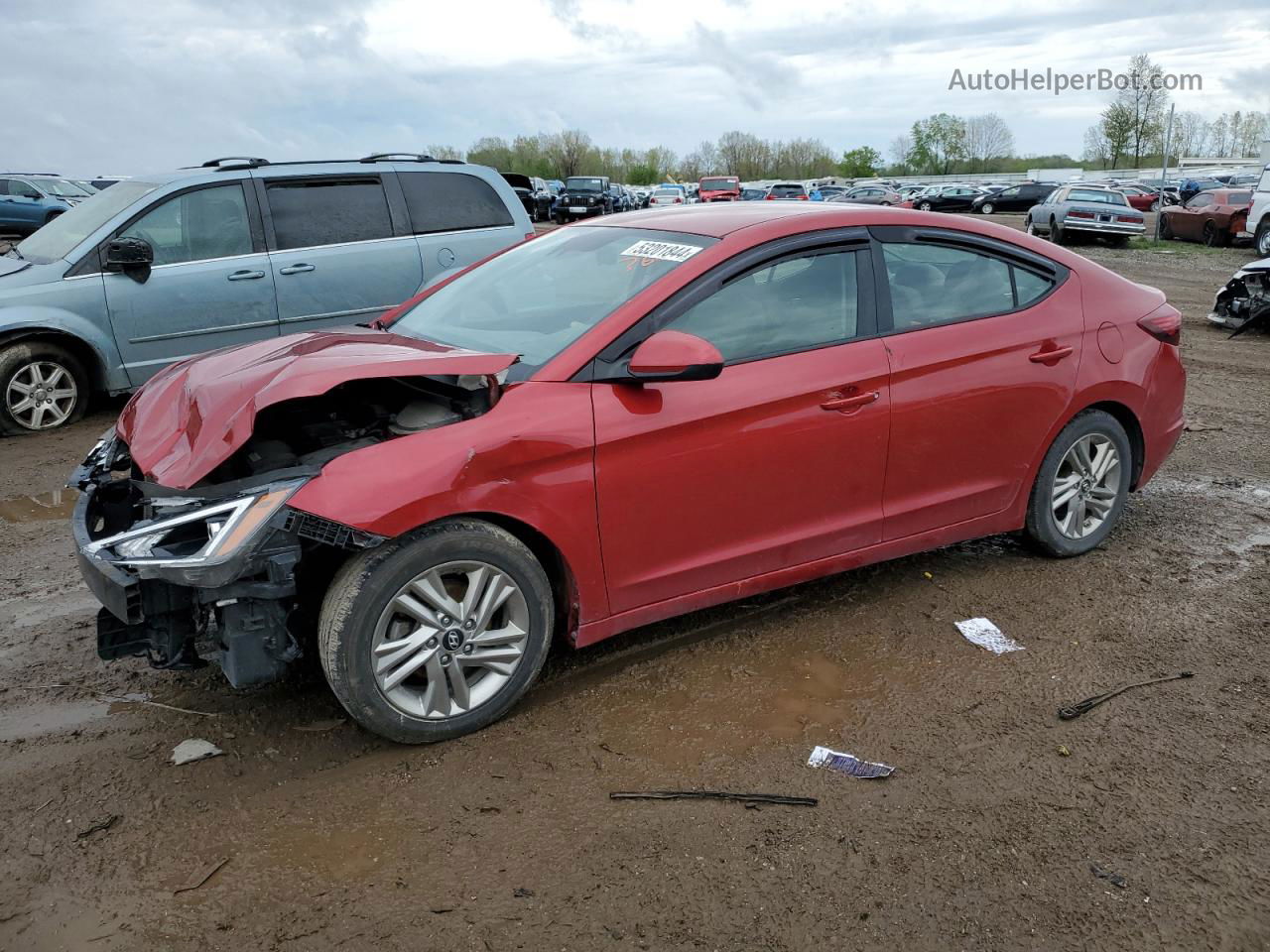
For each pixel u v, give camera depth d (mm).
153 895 2477
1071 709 3305
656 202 49594
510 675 3182
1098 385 4285
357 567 2867
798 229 3635
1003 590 4238
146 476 3057
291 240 7617
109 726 3244
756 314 3512
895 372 3723
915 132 92812
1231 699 3377
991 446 4059
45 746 3121
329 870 2564
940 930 2365
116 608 2801
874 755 3061
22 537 5105
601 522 3217
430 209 8164
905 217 3910
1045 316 4168
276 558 2736
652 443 3244
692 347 3047
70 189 24797
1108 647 3748
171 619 2881
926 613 4023
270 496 2760
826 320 3650
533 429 3047
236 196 7492
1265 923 2389
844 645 3762
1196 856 2613
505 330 3629
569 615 3311
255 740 3146
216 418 2957
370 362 2977
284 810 2801
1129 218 24375
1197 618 3984
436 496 2887
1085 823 2742
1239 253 22844
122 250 6973
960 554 4645
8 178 24078
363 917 2402
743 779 2932
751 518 3523
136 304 7199
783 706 3336
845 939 2338
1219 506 5359
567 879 2529
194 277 7336
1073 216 24703
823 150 108250
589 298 3553
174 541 2820
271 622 2881
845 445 3646
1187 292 15133
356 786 2904
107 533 3211
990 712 3299
